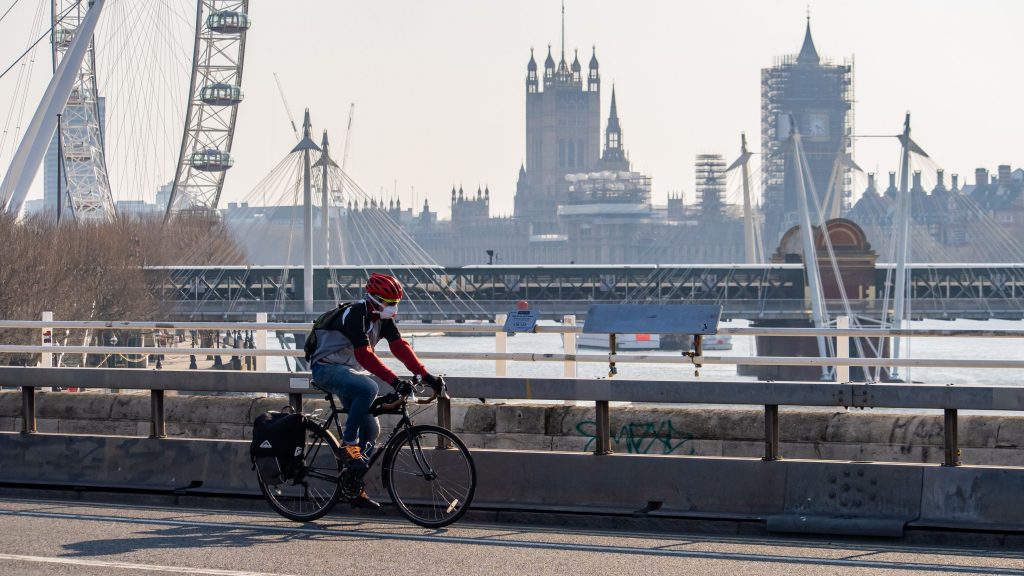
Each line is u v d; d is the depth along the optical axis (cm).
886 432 1322
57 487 1252
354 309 1076
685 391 1088
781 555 969
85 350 1745
